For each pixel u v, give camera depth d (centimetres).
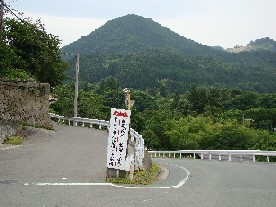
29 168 1287
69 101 4416
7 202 791
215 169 1847
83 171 1270
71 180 1102
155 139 7744
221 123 8312
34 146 1873
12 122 2220
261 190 1076
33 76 3195
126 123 1162
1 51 2786
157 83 19775
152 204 816
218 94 11356
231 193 1004
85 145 2022
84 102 4675
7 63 2845
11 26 3331
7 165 1333
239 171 1720
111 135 1164
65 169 1294
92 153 1731
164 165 2164
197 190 1051
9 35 3278
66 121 3681
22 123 2311
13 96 2309
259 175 1532
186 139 7356
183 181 1308
